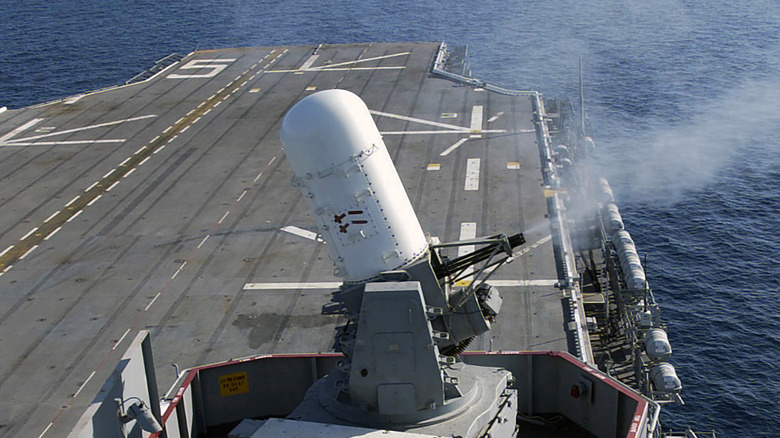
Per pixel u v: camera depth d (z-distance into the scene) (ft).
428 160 152.35
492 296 58.90
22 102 288.71
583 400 70.49
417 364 53.11
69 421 84.12
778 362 136.87
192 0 483.51
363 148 54.29
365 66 218.18
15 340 99.25
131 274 114.73
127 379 47.85
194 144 166.20
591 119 259.60
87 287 111.65
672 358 138.00
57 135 174.91
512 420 59.82
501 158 152.46
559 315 100.48
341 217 55.11
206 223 130.31
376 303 52.19
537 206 131.54
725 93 286.25
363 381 53.62
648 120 259.39
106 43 378.53
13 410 85.97
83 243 124.98
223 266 116.26
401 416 53.78
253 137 168.76
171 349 96.12
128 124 180.34
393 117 176.86
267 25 416.05
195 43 379.14
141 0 487.20
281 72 216.33
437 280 56.75
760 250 174.09
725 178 211.00
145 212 135.23
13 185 148.56
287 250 120.37
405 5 458.50
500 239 57.77
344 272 56.80
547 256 114.62
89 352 96.43
